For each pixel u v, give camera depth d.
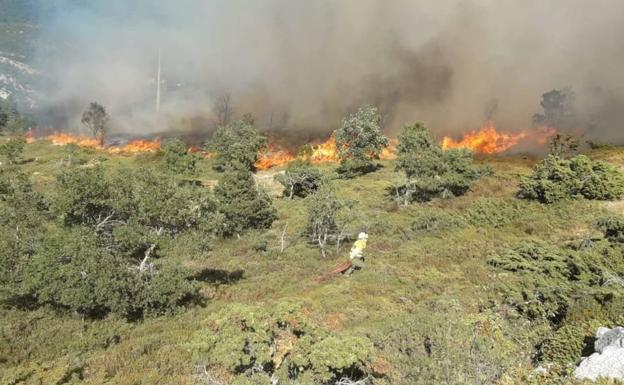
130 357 12.18
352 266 23.22
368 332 12.65
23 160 68.00
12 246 17.30
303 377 8.40
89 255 15.97
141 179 18.23
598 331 10.02
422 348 10.52
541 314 14.17
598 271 17.89
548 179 35.94
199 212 19.84
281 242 30.58
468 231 29.41
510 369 9.32
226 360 8.54
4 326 14.23
